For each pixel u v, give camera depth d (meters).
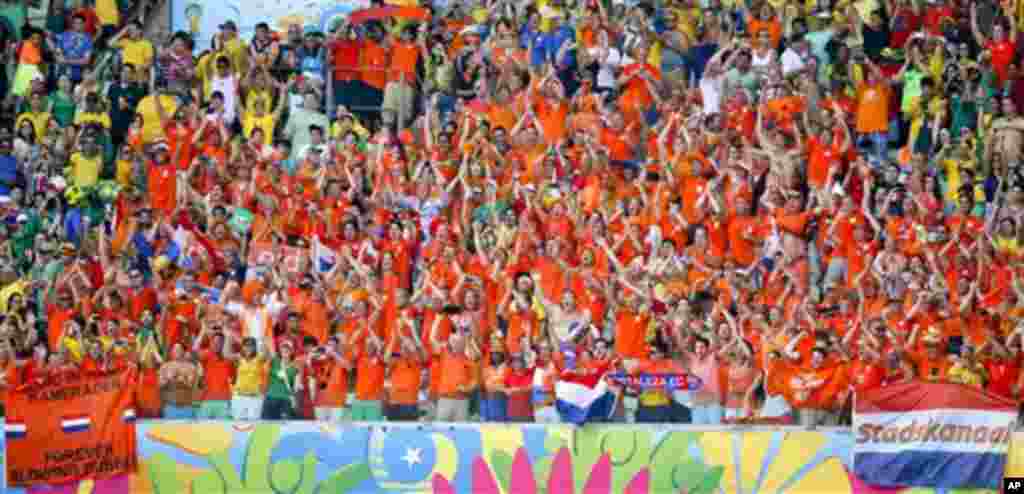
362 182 56.09
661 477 46.56
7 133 56.53
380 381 48.38
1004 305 53.72
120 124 58.19
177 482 46.59
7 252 53.34
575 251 53.81
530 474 46.50
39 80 58.12
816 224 54.78
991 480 46.72
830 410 47.69
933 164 57.78
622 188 55.84
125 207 55.12
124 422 46.62
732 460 46.69
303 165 56.34
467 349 48.31
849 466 46.91
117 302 51.28
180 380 48.06
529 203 54.66
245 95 59.19
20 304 51.00
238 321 50.62
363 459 46.59
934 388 46.88
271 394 48.16
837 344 49.03
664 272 52.47
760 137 57.03
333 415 48.19
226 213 54.75
